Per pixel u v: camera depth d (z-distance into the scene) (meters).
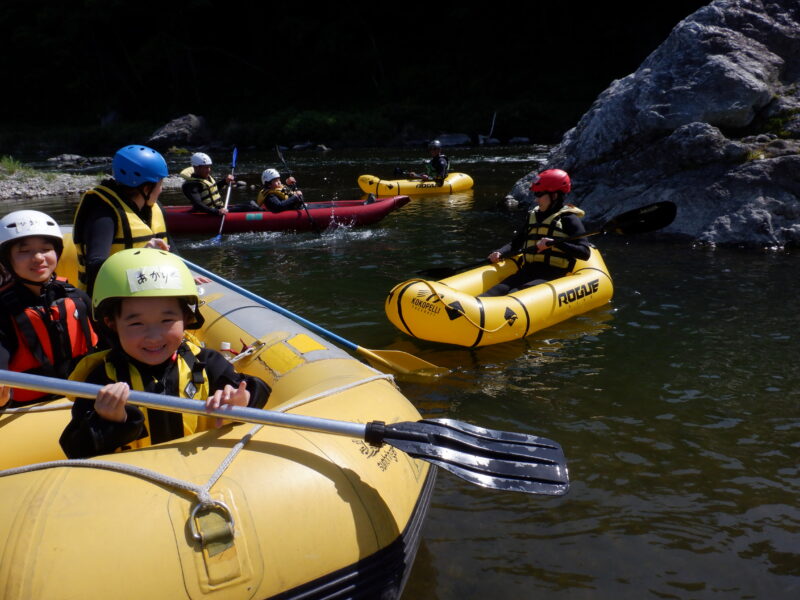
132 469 1.80
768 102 7.94
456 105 29.41
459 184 12.16
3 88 36.25
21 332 2.57
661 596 2.24
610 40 29.84
